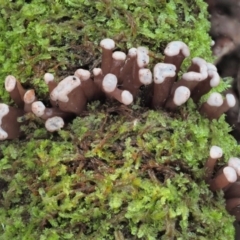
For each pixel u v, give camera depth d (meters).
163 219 0.17
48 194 0.17
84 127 0.18
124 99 0.17
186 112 0.18
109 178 0.17
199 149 0.18
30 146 0.18
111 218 0.17
